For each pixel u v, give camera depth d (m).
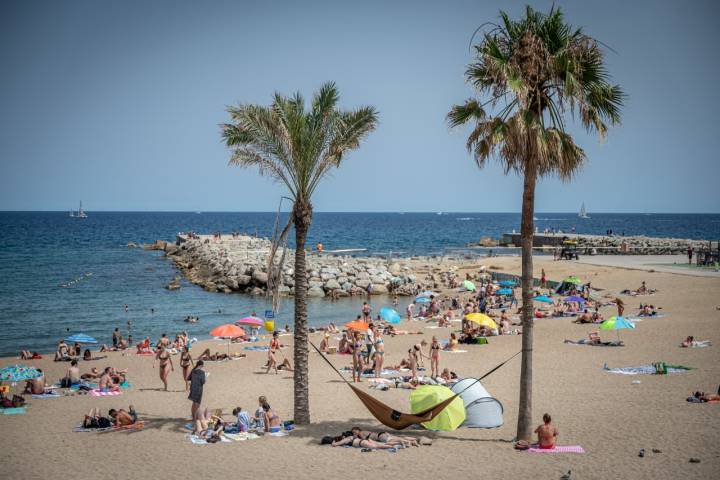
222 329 29.70
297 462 15.85
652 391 21.78
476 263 76.94
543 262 69.94
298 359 19.48
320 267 66.81
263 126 18.59
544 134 15.77
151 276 74.31
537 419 19.05
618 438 16.89
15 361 31.80
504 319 37.22
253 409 21.39
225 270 68.75
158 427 19.19
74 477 15.02
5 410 21.23
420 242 144.38
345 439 17.19
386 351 32.62
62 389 24.77
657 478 14.01
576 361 27.66
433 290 61.22
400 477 14.68
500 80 16.06
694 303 42.16
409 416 17.61
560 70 15.98
